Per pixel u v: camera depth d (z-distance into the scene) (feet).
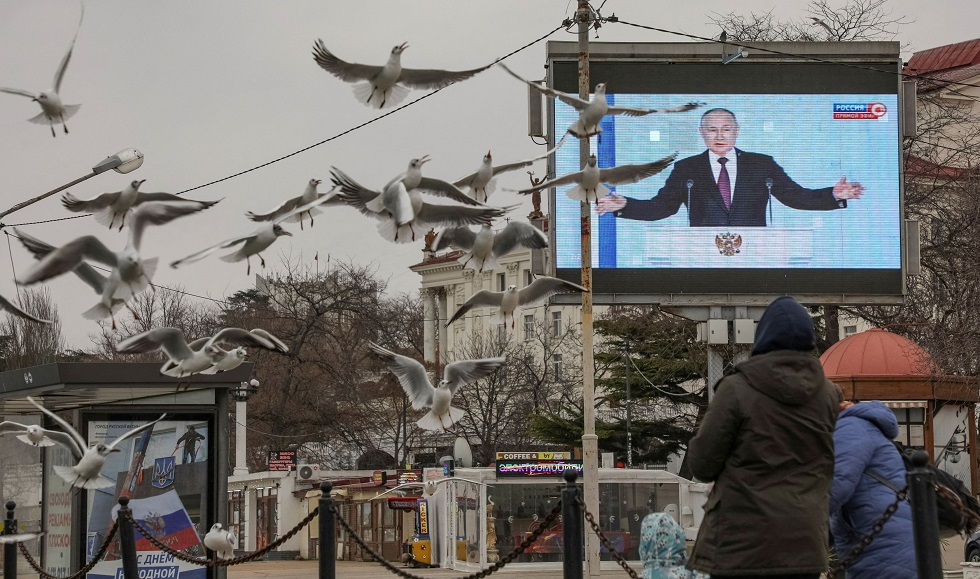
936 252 120.37
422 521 115.24
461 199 35.29
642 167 38.09
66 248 30.35
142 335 33.22
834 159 89.71
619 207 87.56
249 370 61.57
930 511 26.63
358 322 225.97
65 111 35.17
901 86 90.53
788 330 26.55
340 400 218.59
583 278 73.15
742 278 88.07
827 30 146.30
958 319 108.88
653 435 162.50
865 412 29.78
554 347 253.65
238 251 30.81
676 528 31.68
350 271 223.10
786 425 25.94
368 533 133.49
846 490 28.60
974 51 202.08
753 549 25.59
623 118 88.43
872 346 95.86
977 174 124.36
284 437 207.00
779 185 88.99
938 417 95.30
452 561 107.65
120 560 61.00
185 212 31.32
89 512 60.85
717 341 87.45
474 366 35.42
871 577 28.66
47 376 59.77
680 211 88.07
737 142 89.15
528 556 100.32
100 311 30.19
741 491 25.89
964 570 63.36
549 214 87.10
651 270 87.51
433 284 319.88
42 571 51.21
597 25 75.97
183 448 61.93
